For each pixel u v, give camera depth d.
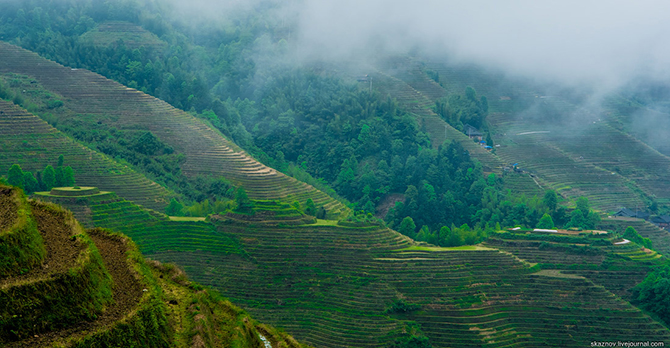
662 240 159.88
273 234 112.19
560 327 98.44
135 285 33.22
